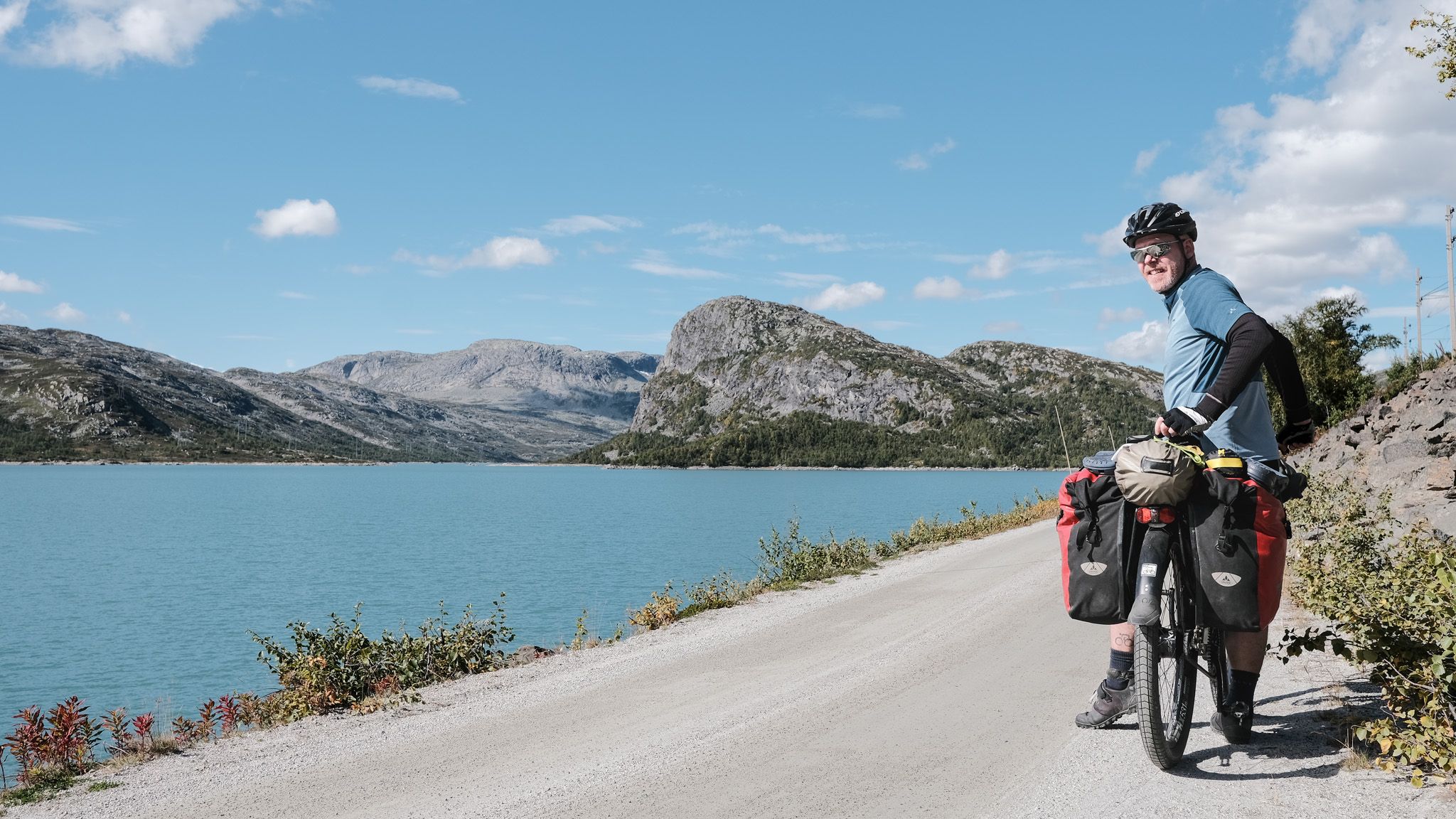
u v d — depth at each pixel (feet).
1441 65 34.99
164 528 318.45
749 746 16.19
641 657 27.55
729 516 365.20
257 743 19.06
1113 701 15.20
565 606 117.91
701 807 13.01
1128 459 11.82
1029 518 92.07
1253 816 11.30
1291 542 34.53
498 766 15.81
